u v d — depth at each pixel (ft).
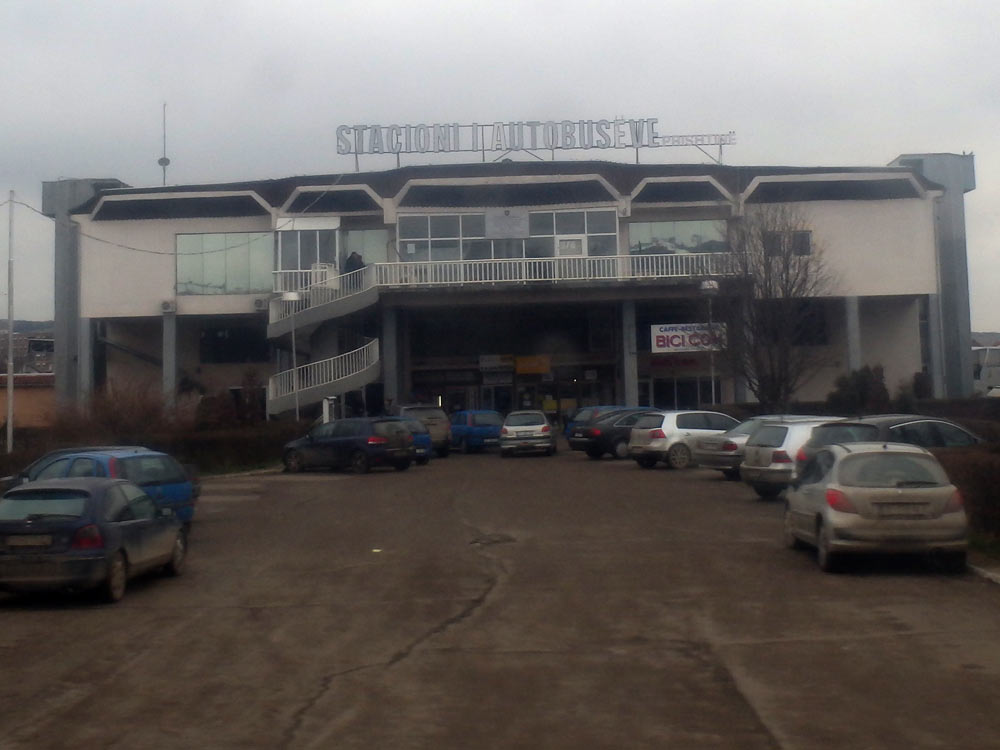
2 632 34.09
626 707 23.72
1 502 39.73
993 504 46.83
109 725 23.02
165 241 152.46
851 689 24.90
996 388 162.71
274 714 23.67
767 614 34.19
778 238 121.29
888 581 40.27
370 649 30.27
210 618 35.81
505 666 27.86
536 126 155.33
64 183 168.14
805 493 45.57
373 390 153.07
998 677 25.91
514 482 87.71
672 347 140.46
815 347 155.74
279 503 76.95
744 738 21.30
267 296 150.92
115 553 39.22
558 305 149.28
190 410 119.03
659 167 152.56
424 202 148.05
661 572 42.91
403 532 58.08
